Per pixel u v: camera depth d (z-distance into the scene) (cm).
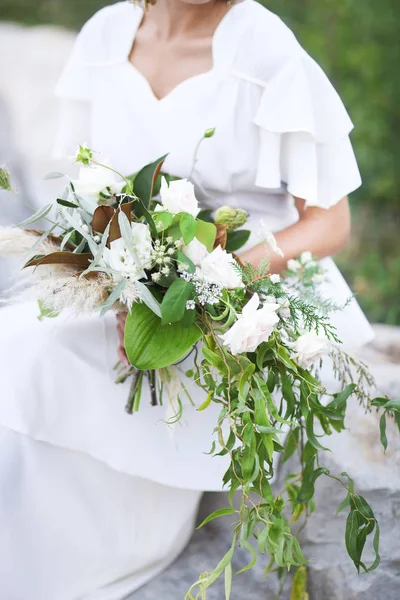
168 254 144
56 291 141
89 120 203
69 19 521
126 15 191
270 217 188
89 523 168
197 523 198
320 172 181
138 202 149
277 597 176
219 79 178
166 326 142
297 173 177
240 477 141
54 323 165
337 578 179
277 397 182
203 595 135
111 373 165
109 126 189
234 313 141
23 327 164
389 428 190
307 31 484
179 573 182
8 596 163
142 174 155
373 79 473
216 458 168
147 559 176
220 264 142
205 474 168
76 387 162
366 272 421
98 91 192
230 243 167
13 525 163
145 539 175
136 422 165
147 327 142
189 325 142
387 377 203
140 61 188
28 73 453
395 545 176
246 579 185
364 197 462
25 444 164
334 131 177
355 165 182
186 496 179
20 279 154
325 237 184
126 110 186
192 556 187
